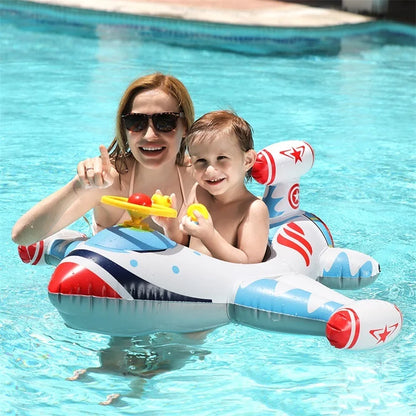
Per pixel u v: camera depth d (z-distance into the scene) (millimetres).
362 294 5301
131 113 4953
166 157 5008
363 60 13531
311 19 15820
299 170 5516
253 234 5020
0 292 5086
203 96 10625
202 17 15258
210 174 4906
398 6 17781
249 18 15453
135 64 12477
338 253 5500
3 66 12039
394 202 7129
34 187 7105
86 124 9258
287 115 9938
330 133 9242
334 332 4340
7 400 3846
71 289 4566
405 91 11430
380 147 8789
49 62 12414
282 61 13227
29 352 4320
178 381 4090
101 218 5375
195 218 4781
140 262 4594
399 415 3809
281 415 3803
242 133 4949
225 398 3939
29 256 5484
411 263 5824
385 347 4504
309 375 4180
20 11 16156
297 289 4715
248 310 4715
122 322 4594
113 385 4027
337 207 6957
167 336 4570
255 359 4340
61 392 3939
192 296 4668
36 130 8977
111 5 15820
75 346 4406
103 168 4688
